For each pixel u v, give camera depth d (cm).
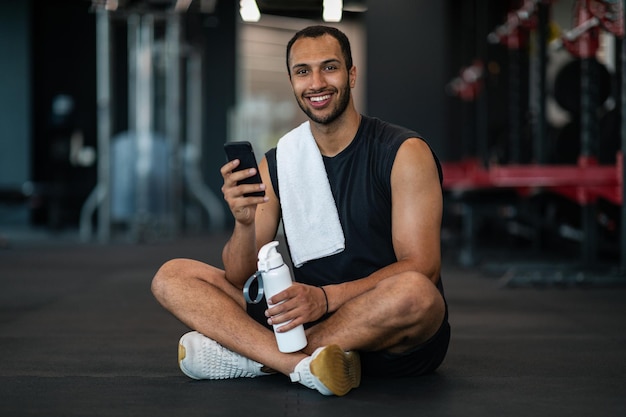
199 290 211
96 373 232
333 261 213
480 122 827
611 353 265
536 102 651
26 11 1152
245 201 196
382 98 1173
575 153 652
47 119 1194
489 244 818
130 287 479
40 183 1195
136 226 891
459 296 430
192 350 212
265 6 627
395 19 1164
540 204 671
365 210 210
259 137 1331
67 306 396
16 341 293
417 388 208
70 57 1200
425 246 203
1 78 1159
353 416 180
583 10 552
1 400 198
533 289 462
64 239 916
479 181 663
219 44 1222
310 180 212
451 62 1148
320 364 191
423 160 204
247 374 217
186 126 1196
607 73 620
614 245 590
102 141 863
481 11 929
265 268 192
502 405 191
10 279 521
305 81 202
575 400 196
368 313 196
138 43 878
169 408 188
